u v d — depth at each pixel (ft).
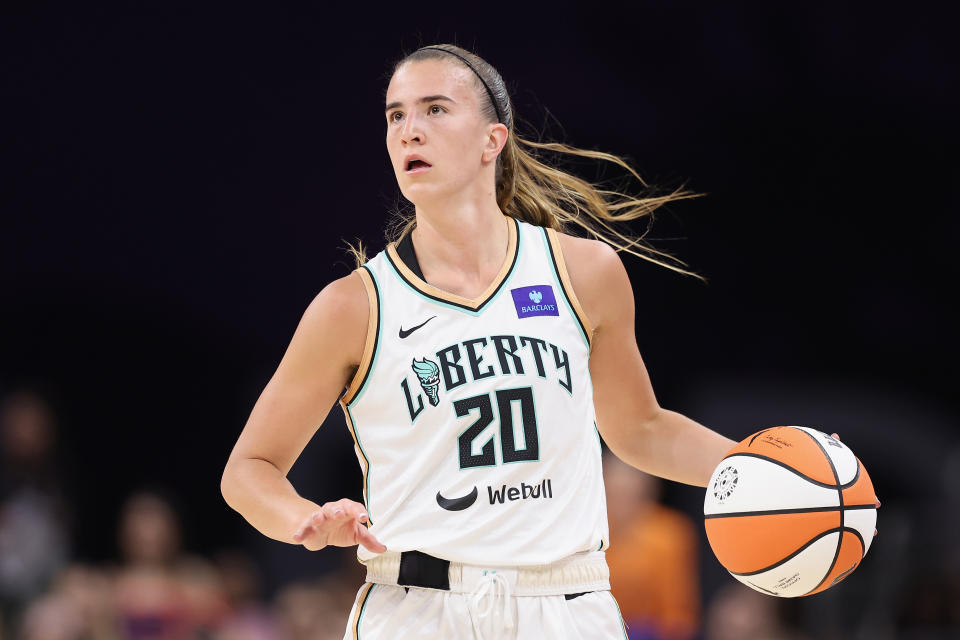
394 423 24.26
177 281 77.87
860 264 83.71
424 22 77.61
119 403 78.54
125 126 77.36
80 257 77.51
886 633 65.21
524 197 28.19
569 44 79.10
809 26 82.33
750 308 82.84
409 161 24.53
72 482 73.46
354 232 76.89
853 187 83.30
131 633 59.06
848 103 82.84
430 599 23.71
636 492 54.24
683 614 54.08
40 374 77.61
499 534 23.49
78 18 77.00
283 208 77.36
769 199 82.99
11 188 76.74
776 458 24.61
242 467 24.61
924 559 70.08
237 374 78.84
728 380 82.43
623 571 53.52
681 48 80.74
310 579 77.51
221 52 77.46
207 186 77.51
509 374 23.90
